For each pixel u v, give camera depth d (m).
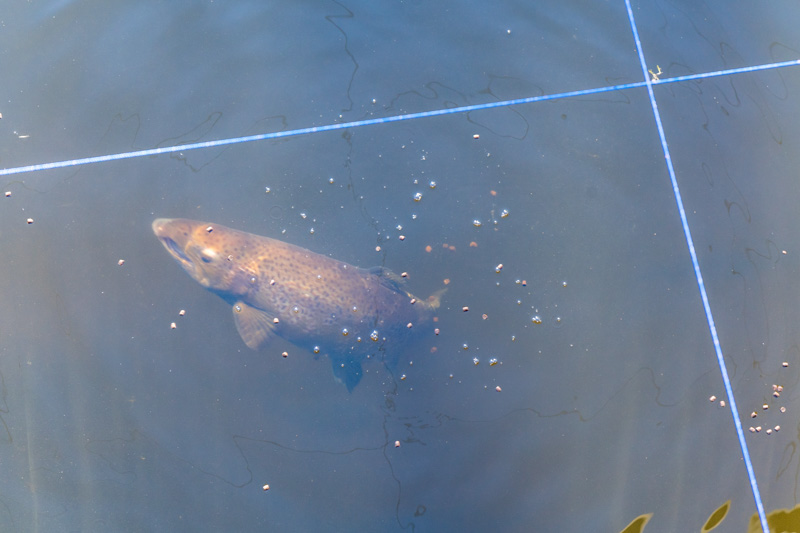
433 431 3.14
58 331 3.24
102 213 3.48
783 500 3.04
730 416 3.20
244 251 3.26
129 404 3.14
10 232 3.40
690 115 3.86
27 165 3.57
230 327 3.29
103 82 3.80
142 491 3.00
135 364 3.20
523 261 3.49
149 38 3.94
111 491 3.00
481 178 3.66
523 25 4.09
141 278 3.34
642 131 3.81
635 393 3.24
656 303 3.42
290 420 3.14
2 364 3.18
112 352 3.22
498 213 3.59
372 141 3.73
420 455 3.09
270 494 3.01
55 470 3.04
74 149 3.63
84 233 3.43
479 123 3.79
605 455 3.11
